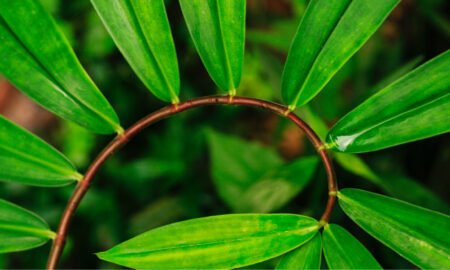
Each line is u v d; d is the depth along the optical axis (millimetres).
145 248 510
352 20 523
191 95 1330
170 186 1200
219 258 510
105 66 1331
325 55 528
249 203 692
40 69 539
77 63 539
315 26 529
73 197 541
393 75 760
